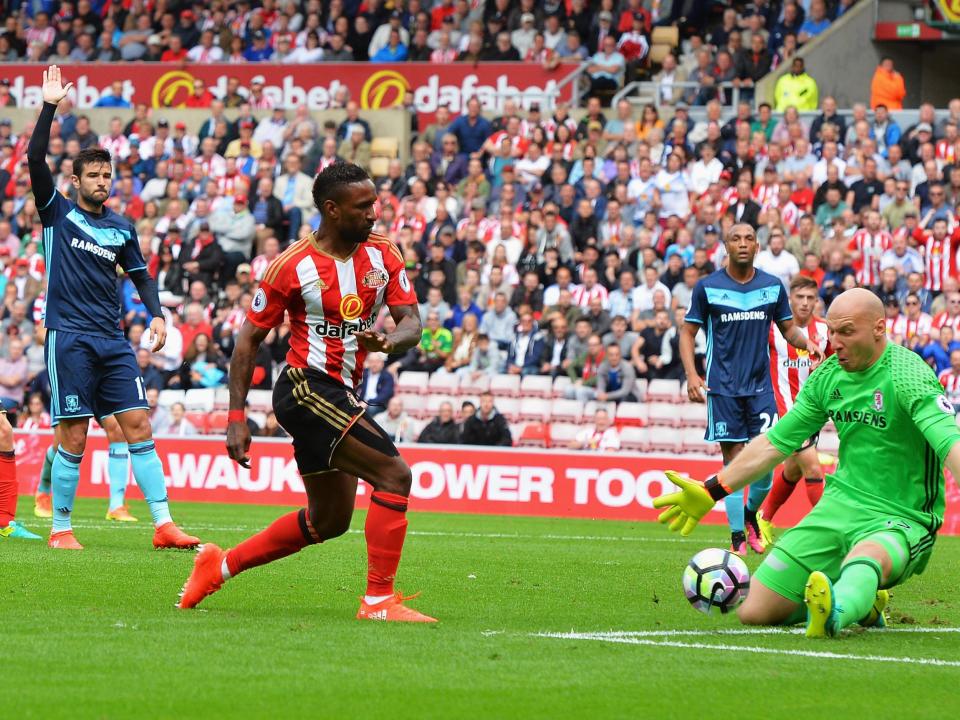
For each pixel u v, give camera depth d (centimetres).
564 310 4688
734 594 1505
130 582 1828
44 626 1433
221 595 1742
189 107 6338
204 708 1038
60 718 996
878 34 5953
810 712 1068
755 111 5588
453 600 1777
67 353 2241
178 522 3216
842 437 1509
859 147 5144
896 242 4678
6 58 6919
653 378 4550
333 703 1062
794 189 5031
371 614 1540
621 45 6134
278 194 5656
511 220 5150
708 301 2616
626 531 3356
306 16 6638
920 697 1137
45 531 2786
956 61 6094
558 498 4003
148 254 5388
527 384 4628
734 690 1145
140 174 5916
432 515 3894
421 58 6347
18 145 6069
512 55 6178
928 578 2241
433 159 5719
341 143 5878
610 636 1447
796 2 6019
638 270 4928
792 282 2794
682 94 6022
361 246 1520
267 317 1508
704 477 3888
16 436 4353
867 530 1474
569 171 5366
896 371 1447
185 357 4794
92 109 6206
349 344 1518
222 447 4256
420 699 1082
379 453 1511
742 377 2608
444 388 4706
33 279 5306
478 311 4853
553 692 1121
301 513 1556
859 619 1440
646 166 5194
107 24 6769
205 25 6725
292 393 1511
